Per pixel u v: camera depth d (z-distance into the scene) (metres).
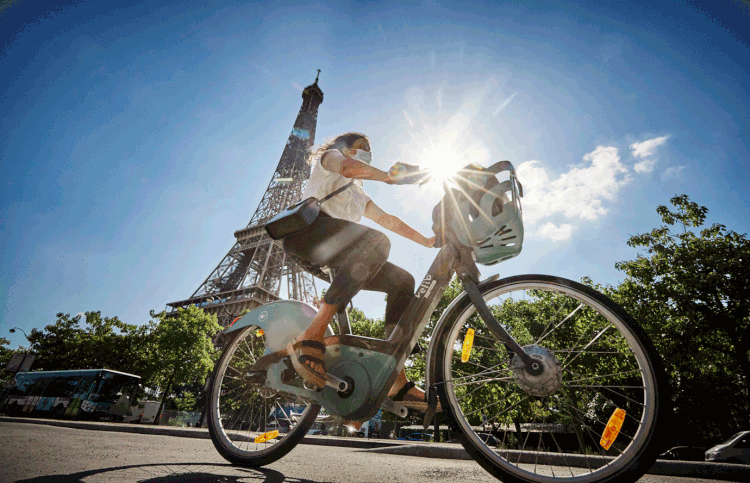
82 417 16.12
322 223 2.11
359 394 1.91
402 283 2.17
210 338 31.52
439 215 2.05
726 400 20.62
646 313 17.22
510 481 1.66
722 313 16.02
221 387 2.49
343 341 2.02
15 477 1.61
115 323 37.66
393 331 1.98
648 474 3.01
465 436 1.75
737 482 2.94
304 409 2.35
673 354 16.36
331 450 4.34
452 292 19.88
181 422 24.28
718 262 16.61
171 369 29.66
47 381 18.22
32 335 36.91
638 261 18.58
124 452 2.65
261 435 2.36
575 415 1.74
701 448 18.47
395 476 2.23
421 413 2.09
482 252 1.93
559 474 1.64
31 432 3.99
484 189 1.84
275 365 2.21
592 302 1.79
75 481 1.58
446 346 1.88
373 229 2.09
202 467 2.16
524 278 1.92
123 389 17.77
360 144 2.38
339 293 1.99
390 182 2.00
